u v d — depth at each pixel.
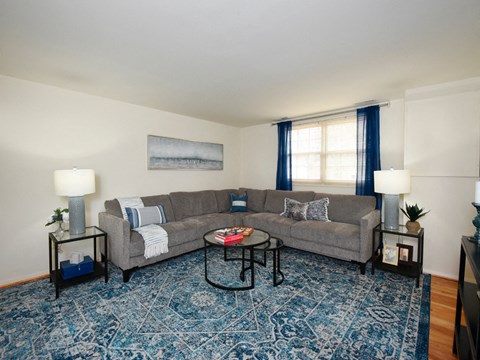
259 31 1.71
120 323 1.88
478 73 2.47
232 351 1.59
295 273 2.78
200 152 4.58
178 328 1.82
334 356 1.55
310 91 3.00
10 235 2.58
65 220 2.64
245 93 3.08
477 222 1.63
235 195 4.67
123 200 3.25
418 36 1.77
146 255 2.71
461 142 2.66
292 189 4.59
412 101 2.91
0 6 1.41
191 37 1.78
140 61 2.17
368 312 2.03
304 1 1.39
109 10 1.46
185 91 3.00
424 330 1.81
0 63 2.20
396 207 2.82
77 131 3.03
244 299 2.22
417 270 2.54
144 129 3.72
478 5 1.42
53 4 1.40
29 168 2.68
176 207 3.82
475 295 1.64
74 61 2.17
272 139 4.91
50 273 2.57
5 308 2.09
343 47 1.94
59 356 1.55
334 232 2.97
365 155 3.56
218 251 3.55
